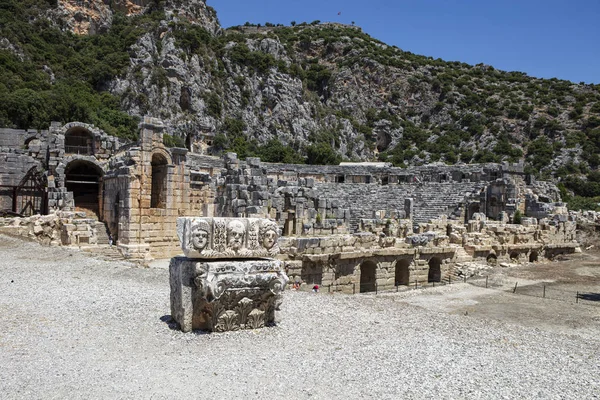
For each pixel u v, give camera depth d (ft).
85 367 33.94
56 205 134.72
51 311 48.85
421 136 474.49
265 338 43.11
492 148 414.82
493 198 172.45
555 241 151.43
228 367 35.50
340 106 526.16
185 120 365.40
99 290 60.95
